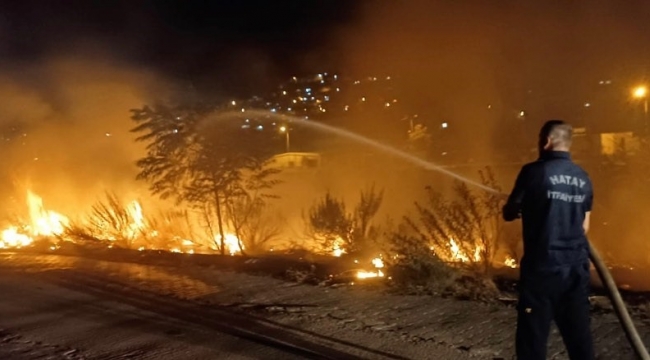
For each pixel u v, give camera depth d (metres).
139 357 6.61
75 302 8.91
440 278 8.60
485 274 9.25
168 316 7.98
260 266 10.46
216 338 7.04
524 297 4.87
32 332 7.66
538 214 4.81
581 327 4.84
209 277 9.83
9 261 12.25
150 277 10.10
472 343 6.47
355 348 6.48
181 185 14.70
